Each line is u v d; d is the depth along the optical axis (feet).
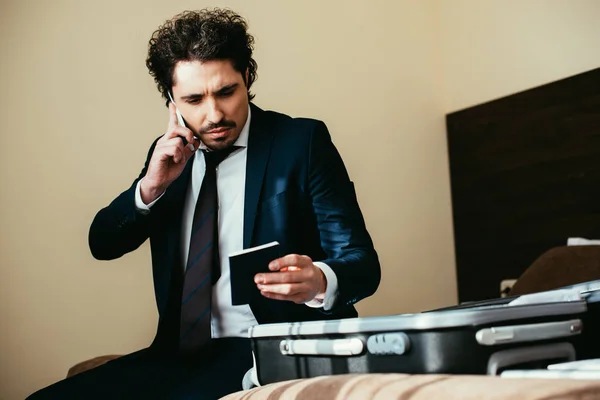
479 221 12.95
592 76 11.19
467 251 13.15
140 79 10.40
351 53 12.66
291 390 3.10
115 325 9.87
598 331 3.37
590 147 11.18
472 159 13.12
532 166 12.05
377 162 12.71
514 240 12.31
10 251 9.31
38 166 9.58
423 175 13.24
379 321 3.16
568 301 3.34
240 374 4.65
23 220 9.43
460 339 2.92
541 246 11.86
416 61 13.53
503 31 12.69
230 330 5.13
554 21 11.93
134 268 10.12
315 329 3.47
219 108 5.03
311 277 4.24
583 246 8.89
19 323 9.27
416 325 3.00
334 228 5.19
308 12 12.22
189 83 4.98
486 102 12.86
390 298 12.48
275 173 5.28
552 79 11.94
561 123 11.62
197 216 5.23
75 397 4.64
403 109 13.19
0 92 9.47
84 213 9.81
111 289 9.91
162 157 5.02
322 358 3.51
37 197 9.53
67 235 9.68
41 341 9.37
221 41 4.95
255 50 11.50
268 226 5.19
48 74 9.77
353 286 4.67
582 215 11.27
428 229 13.14
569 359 3.17
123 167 10.14
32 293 9.38
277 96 11.66
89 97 9.99
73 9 10.01
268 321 4.98
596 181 11.09
